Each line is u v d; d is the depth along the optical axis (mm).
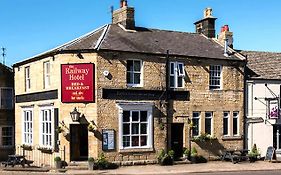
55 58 24500
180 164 24797
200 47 28094
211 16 30719
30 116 27719
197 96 26328
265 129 28453
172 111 25453
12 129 32094
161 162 24219
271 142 28609
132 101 24203
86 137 24469
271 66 30672
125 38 25656
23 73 28750
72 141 24156
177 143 25969
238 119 27812
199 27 31438
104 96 23438
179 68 25844
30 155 27359
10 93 32281
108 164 22906
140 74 24734
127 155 23875
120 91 23875
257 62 30750
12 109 32156
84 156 24469
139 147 24312
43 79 26141
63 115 23812
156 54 24938
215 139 26734
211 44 29312
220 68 27406
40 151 26016
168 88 25328
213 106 26844
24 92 28625
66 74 23781
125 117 24094
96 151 23031
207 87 26688
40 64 26547
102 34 25312
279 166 24641
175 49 26391
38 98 26547
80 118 23422
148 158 24500
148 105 24641
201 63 26547
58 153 23938
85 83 23422
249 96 28234
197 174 21375
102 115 23328
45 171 22672
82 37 26109
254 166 24391
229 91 27500
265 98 28469
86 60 23516
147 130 24656
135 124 24406
